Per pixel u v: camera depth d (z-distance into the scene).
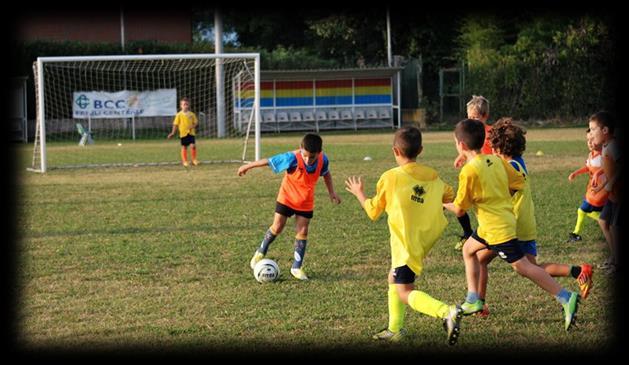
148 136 36.31
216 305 7.05
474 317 6.61
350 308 6.92
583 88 40.88
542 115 41.59
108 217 12.32
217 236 10.55
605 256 9.06
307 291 7.55
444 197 6.28
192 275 8.26
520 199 6.47
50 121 36.03
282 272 8.38
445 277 8.05
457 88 44.09
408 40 48.66
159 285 7.83
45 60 20.59
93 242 10.16
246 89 38.03
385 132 38.53
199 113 36.28
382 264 8.77
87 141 32.31
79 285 7.84
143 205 13.69
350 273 8.34
